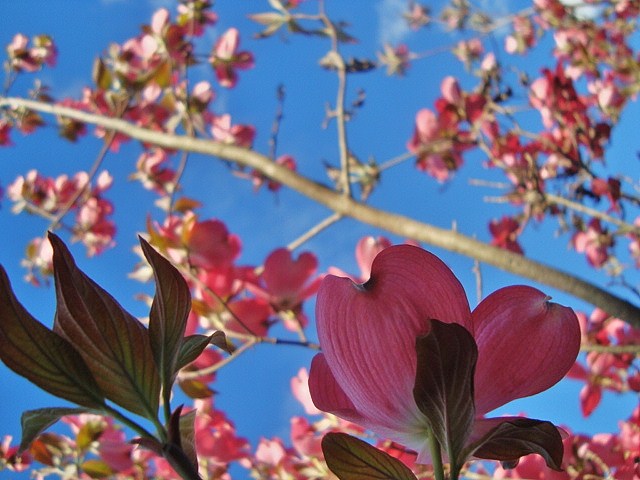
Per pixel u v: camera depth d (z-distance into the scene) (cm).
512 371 36
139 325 34
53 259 34
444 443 34
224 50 197
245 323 136
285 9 161
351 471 35
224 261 137
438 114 197
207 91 182
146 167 201
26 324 33
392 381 36
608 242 191
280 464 152
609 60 206
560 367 36
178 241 134
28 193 209
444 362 33
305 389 139
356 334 36
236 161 157
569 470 117
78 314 34
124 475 156
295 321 136
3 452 154
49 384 33
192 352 36
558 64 180
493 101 190
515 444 35
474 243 128
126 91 175
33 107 186
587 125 176
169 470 154
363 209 141
